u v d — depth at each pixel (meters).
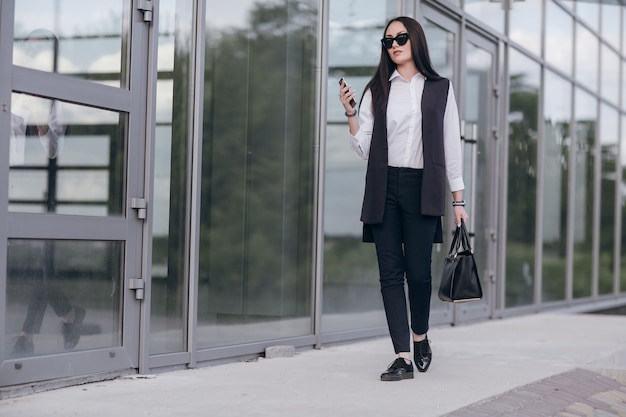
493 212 11.82
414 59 5.98
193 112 6.39
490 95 11.77
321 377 6.03
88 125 5.57
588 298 16.70
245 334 7.04
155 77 5.99
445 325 10.34
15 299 5.11
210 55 6.59
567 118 15.28
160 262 6.12
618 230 18.88
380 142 5.95
